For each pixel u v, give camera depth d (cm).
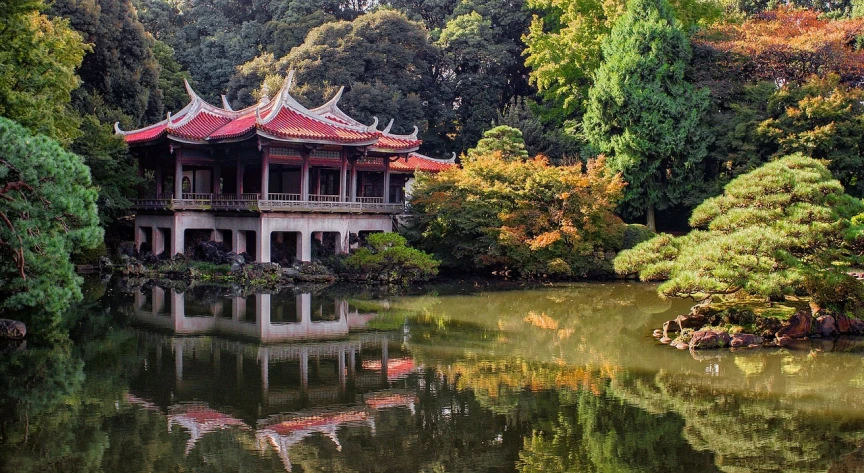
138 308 3036
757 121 4916
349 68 6481
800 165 2469
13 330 2388
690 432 1539
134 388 1823
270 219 4038
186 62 7575
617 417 1628
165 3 7938
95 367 2025
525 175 4412
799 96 4838
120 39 5425
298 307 3138
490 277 4428
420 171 4747
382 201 5019
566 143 5703
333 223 4303
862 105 4875
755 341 2395
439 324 2761
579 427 1560
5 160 1906
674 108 5022
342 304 3247
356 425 1564
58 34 3775
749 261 2231
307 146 4147
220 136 4147
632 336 2545
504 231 4172
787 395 1809
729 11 6844
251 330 2605
